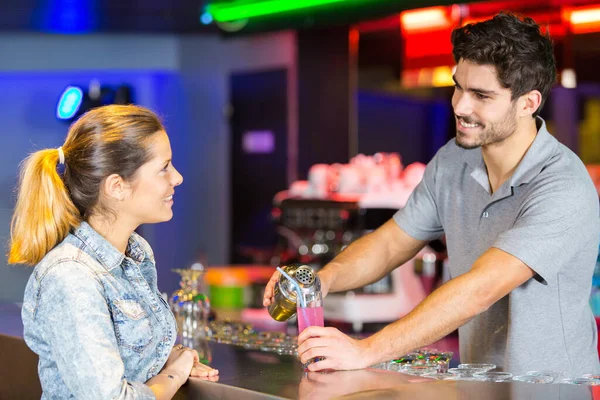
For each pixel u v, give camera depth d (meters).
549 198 2.00
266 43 7.46
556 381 1.85
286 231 5.70
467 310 1.90
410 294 5.30
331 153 6.81
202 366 1.93
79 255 1.74
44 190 1.76
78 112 6.70
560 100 6.93
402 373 1.88
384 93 6.79
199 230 7.90
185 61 7.69
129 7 6.03
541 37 2.02
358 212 5.34
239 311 5.70
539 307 2.08
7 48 7.35
